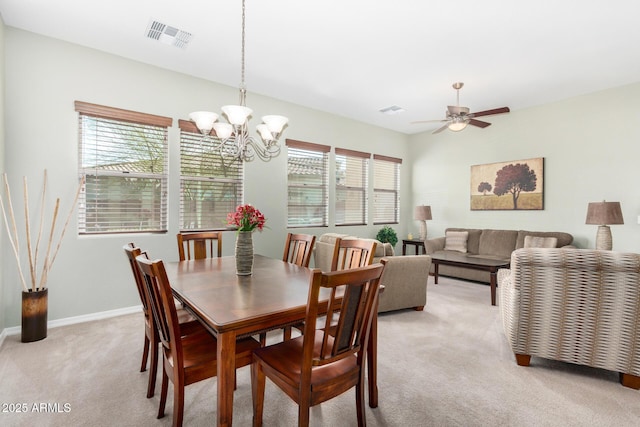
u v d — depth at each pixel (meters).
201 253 2.89
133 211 3.43
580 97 4.49
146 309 1.88
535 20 2.69
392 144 6.28
